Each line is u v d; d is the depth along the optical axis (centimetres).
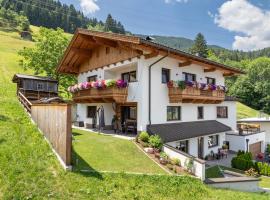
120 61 1880
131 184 980
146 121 1712
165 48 1627
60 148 991
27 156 949
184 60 1916
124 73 2059
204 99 2089
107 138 1644
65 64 2431
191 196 1022
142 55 1711
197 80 2180
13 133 1153
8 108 1689
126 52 1828
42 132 1234
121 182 970
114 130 1981
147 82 1731
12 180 781
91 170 993
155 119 1772
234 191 1230
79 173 941
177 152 1390
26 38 9138
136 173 1079
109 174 1000
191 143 1995
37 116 1356
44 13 12312
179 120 2008
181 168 1299
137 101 1734
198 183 1166
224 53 14362
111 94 1753
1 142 1027
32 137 1159
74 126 2481
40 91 2433
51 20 12288
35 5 12812
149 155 1395
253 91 7450
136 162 1257
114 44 1873
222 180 1288
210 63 2077
